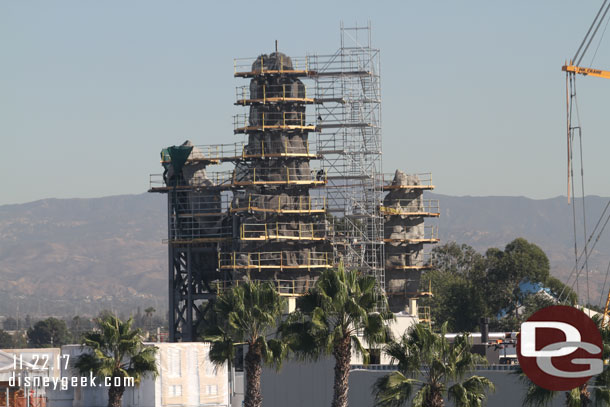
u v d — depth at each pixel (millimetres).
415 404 191250
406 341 197625
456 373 193750
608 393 178125
